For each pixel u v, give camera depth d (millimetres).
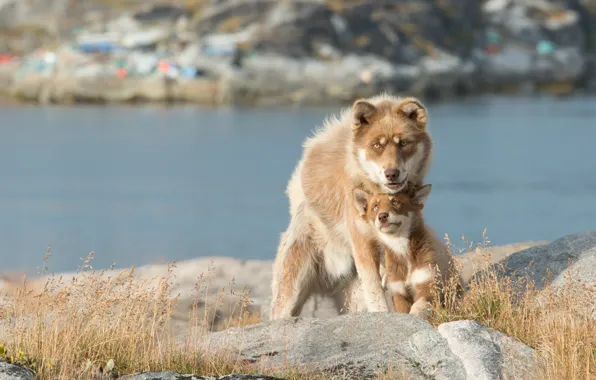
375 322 7512
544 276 8695
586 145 113500
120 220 58438
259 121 172250
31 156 109875
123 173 90688
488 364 6621
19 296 7867
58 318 7562
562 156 99812
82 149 119688
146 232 52812
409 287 8609
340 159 9141
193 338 7754
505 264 9195
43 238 50812
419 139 8586
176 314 10586
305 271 9578
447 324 7211
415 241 8492
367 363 6848
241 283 13352
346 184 8953
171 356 7270
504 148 110000
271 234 51531
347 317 7707
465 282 9445
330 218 9289
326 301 11594
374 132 8547
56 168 95875
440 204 62188
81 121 175500
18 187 78938
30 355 6969
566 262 8797
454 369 6633
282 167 95125
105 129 156125
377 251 8672
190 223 56281
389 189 8391
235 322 10367
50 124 167250
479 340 6957
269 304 11008
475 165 91125
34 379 6473
